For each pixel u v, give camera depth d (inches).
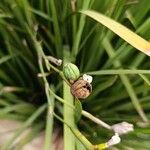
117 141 10.0
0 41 15.9
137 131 13.3
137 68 15.0
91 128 14.7
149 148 14.1
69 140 11.9
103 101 15.5
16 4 14.3
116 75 13.8
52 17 14.4
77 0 13.9
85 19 13.9
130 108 15.5
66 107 12.7
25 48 15.4
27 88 16.3
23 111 15.3
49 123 13.4
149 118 15.4
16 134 14.0
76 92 10.3
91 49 14.7
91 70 15.2
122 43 14.1
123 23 14.5
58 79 14.9
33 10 14.5
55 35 14.5
